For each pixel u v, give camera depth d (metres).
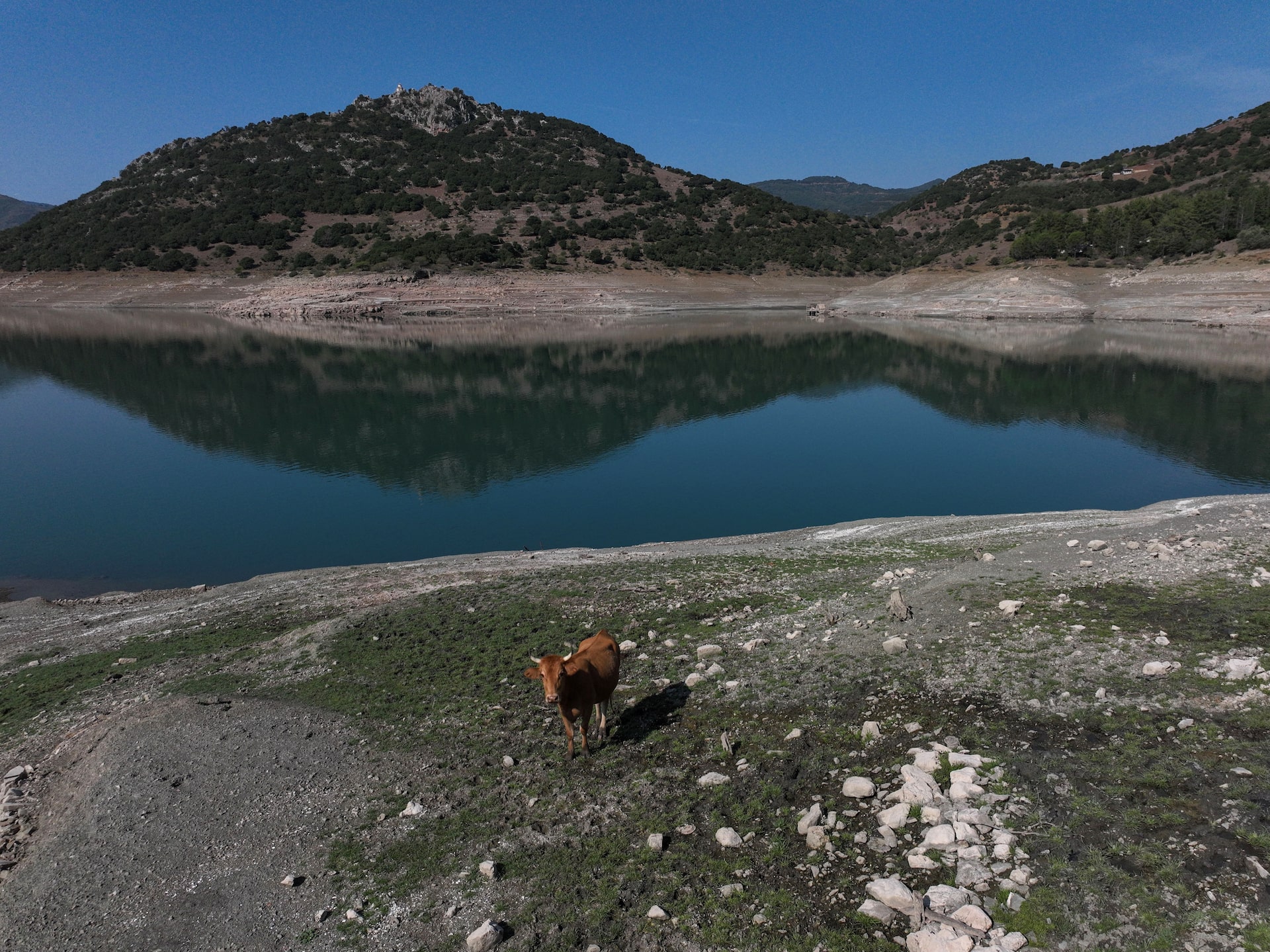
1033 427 47.50
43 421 54.56
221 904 7.13
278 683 12.46
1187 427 44.16
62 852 8.09
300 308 128.38
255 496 36.28
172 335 107.19
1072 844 5.93
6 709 13.26
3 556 28.33
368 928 6.55
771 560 18.80
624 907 6.25
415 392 64.44
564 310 130.50
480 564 21.59
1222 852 5.53
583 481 37.91
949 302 119.12
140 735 10.27
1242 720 7.34
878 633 11.33
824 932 5.55
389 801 8.48
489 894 6.73
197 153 199.12
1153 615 10.78
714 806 7.39
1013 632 10.61
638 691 10.48
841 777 7.54
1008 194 182.75
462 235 151.62
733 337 100.94
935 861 6.01
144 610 19.47
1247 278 92.50
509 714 10.23
